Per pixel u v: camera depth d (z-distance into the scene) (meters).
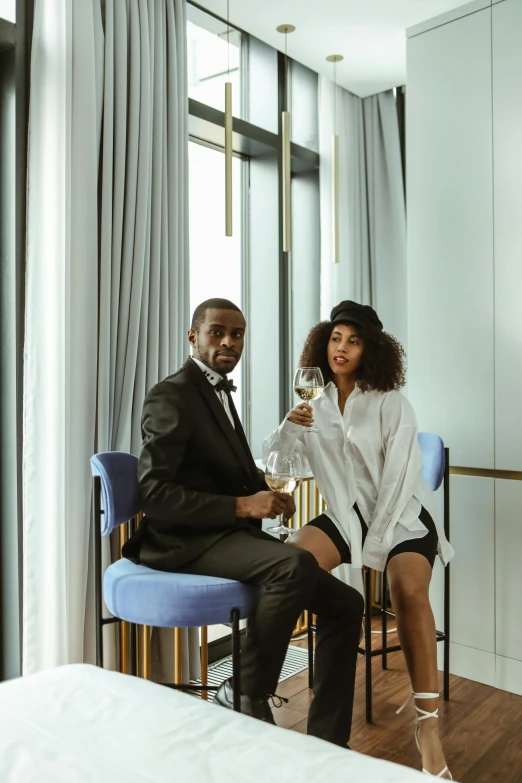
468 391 3.07
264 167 3.78
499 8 2.95
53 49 2.36
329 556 2.37
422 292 3.23
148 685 1.04
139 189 2.65
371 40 3.39
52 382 2.35
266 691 1.86
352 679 2.11
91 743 0.84
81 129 2.42
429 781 0.77
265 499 1.89
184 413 1.98
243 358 3.85
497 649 2.93
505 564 2.93
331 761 0.81
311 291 4.06
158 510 1.89
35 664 2.34
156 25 2.78
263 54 3.68
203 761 0.80
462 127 3.08
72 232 2.42
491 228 2.99
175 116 2.82
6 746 0.83
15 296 2.38
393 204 4.00
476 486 3.02
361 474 2.49
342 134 3.93
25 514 2.34
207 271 3.61
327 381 2.66
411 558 2.26
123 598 1.84
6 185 2.40
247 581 1.86
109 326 2.54
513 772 2.17
